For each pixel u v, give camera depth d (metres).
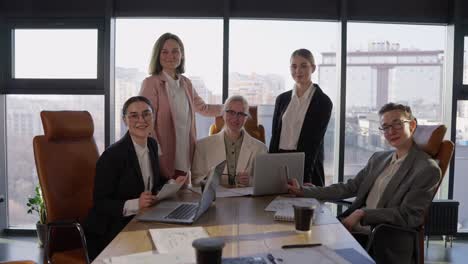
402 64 4.07
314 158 3.00
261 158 2.22
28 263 1.92
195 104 3.12
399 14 3.96
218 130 3.14
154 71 2.88
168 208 1.95
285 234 1.56
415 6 3.96
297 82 3.02
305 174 2.97
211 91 3.96
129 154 2.18
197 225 1.68
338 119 3.99
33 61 3.99
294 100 3.05
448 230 3.76
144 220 1.74
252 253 1.33
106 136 3.91
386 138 2.30
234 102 2.65
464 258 3.58
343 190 2.48
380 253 2.05
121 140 2.22
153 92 2.81
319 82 4.07
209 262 1.02
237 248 1.38
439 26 4.09
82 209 2.36
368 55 4.04
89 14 3.88
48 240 2.08
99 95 4.00
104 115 3.92
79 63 3.98
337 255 1.31
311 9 3.94
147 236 1.52
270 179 2.28
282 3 3.92
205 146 2.76
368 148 4.08
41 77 4.00
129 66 3.99
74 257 2.10
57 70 3.99
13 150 4.09
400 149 2.31
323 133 3.02
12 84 4.00
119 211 1.99
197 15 3.89
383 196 2.22
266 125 4.04
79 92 3.98
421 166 2.14
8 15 3.91
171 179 2.58
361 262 1.26
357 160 4.07
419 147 2.37
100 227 2.07
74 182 2.35
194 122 3.03
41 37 3.97
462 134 4.03
